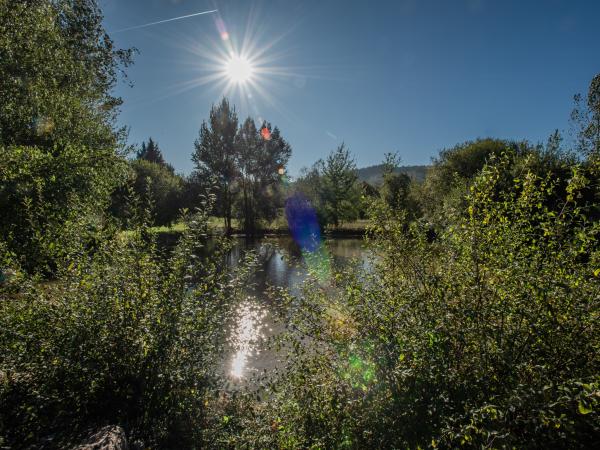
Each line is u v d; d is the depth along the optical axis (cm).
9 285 468
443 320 384
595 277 386
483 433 278
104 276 495
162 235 2977
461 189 495
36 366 434
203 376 499
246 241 4116
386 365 389
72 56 1561
